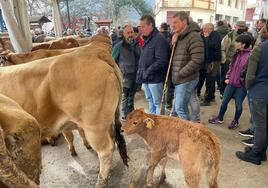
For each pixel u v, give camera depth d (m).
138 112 2.70
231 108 5.69
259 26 5.83
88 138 2.69
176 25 3.41
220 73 6.40
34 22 15.45
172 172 3.19
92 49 2.75
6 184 1.14
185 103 3.65
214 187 2.31
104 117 2.64
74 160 3.52
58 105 2.54
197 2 24.73
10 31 4.15
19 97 2.52
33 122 1.32
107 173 2.80
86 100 2.52
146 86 4.05
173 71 3.60
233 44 5.82
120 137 2.95
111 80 2.62
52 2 9.05
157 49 3.58
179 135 2.46
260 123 3.19
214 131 4.44
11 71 2.58
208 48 5.50
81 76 2.49
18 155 1.23
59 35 9.31
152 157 2.71
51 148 3.88
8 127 1.23
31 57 3.47
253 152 3.37
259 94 3.05
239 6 34.12
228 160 3.46
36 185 1.24
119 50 4.72
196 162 2.32
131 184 2.94
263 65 2.98
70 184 3.01
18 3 4.11
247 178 3.07
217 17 29.34
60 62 2.48
